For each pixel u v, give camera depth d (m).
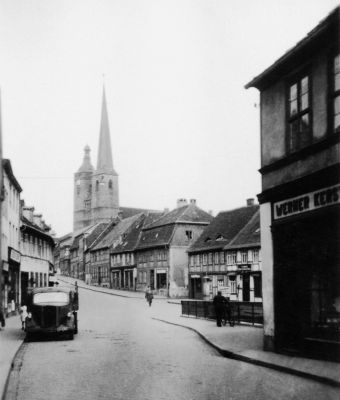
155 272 72.62
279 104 15.70
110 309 44.56
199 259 62.19
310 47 13.96
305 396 9.92
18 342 20.14
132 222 91.12
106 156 149.12
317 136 13.79
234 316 26.81
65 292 22.62
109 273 90.56
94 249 99.56
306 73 14.58
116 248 88.50
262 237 16.12
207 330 23.69
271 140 16.08
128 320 32.69
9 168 32.62
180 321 30.22
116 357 16.25
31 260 45.62
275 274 15.26
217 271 58.53
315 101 13.91
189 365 14.30
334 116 13.29
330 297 13.09
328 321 13.20
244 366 13.83
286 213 14.94
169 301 56.84
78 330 25.92
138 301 57.25
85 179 161.25
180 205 79.25
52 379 12.62
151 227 76.94
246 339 19.33
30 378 12.82
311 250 13.85
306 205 13.96
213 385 11.34
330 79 13.37
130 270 81.69
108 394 10.71
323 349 13.18
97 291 77.81
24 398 10.52
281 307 14.96
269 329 15.57
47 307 21.70
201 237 64.12
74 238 128.12
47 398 10.46
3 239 31.84
